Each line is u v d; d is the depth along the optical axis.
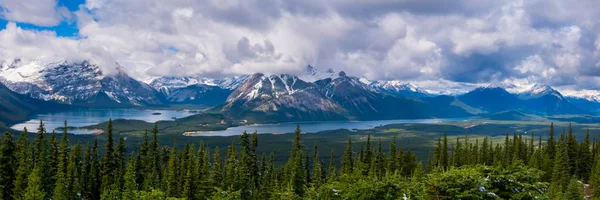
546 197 33.91
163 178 105.00
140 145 128.62
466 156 146.38
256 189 106.56
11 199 86.31
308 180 126.00
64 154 104.31
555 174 117.00
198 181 95.50
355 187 46.72
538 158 136.25
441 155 145.38
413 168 140.25
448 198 34.16
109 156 109.81
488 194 33.22
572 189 84.25
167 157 130.25
